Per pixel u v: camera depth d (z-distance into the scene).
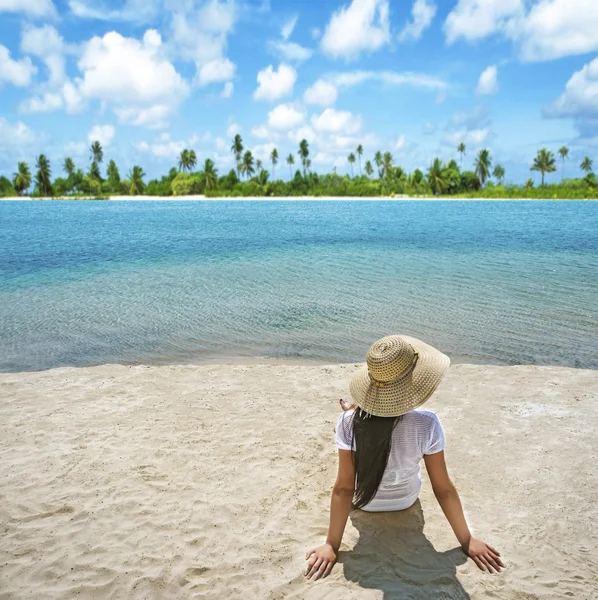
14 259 16.83
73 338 7.84
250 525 3.17
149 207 67.38
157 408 4.95
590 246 19.39
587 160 114.19
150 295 10.88
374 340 7.55
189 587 2.69
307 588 2.66
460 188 108.56
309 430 4.43
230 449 4.11
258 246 20.28
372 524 3.13
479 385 5.45
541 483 3.56
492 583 2.65
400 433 2.78
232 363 6.65
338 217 41.03
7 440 4.29
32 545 2.99
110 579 2.74
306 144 122.44
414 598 2.57
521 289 11.08
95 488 3.56
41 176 117.88
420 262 15.34
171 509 3.33
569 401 4.98
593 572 2.73
